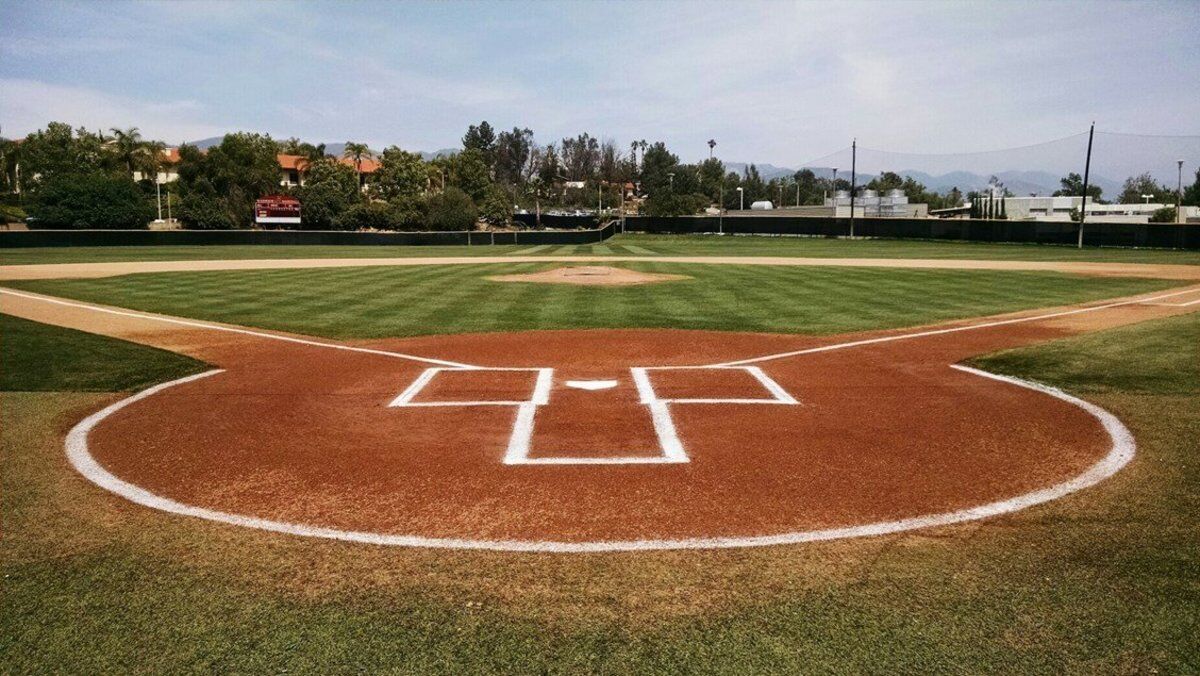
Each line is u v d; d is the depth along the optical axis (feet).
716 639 11.54
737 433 22.39
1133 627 11.72
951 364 32.48
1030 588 12.96
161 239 144.97
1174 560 13.94
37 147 239.91
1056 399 26.09
